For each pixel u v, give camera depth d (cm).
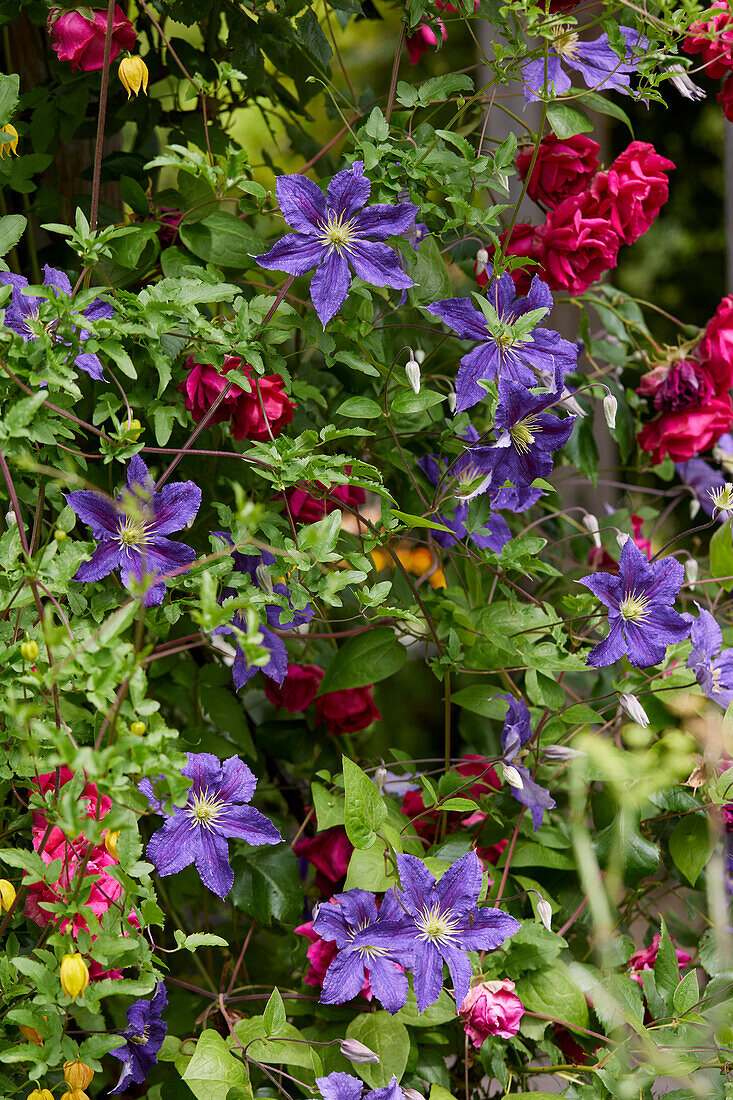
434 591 263
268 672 248
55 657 229
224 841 239
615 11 248
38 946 235
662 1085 251
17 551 231
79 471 251
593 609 253
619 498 301
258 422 245
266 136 336
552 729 255
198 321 238
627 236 260
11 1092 234
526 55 250
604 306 275
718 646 247
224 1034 254
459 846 252
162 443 239
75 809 223
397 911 239
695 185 382
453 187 250
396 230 242
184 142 270
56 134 265
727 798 246
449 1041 251
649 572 244
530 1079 256
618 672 264
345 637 274
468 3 252
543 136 265
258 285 252
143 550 238
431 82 250
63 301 232
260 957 270
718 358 269
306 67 267
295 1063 239
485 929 238
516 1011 242
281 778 275
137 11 262
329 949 246
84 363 240
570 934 257
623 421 275
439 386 263
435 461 260
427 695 329
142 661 227
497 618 255
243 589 242
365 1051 238
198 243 249
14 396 234
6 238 238
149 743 222
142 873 228
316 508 252
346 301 250
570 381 271
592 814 260
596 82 254
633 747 258
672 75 251
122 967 231
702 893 263
